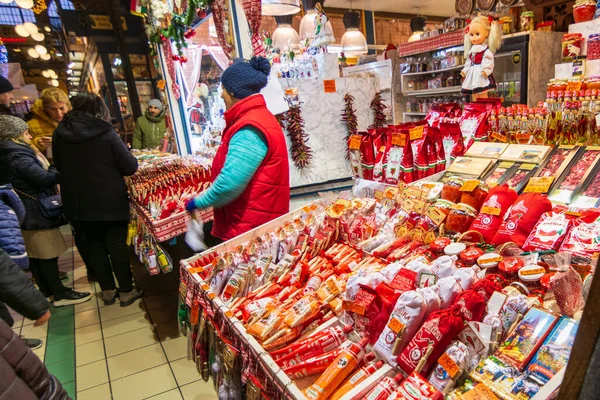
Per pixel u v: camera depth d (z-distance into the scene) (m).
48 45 10.46
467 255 1.31
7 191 2.50
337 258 1.68
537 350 0.94
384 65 5.34
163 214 2.55
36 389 1.04
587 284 1.02
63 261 4.62
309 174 3.94
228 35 2.90
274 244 1.80
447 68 5.14
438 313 1.02
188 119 5.00
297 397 0.95
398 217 1.75
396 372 1.05
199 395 2.24
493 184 1.70
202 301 1.56
